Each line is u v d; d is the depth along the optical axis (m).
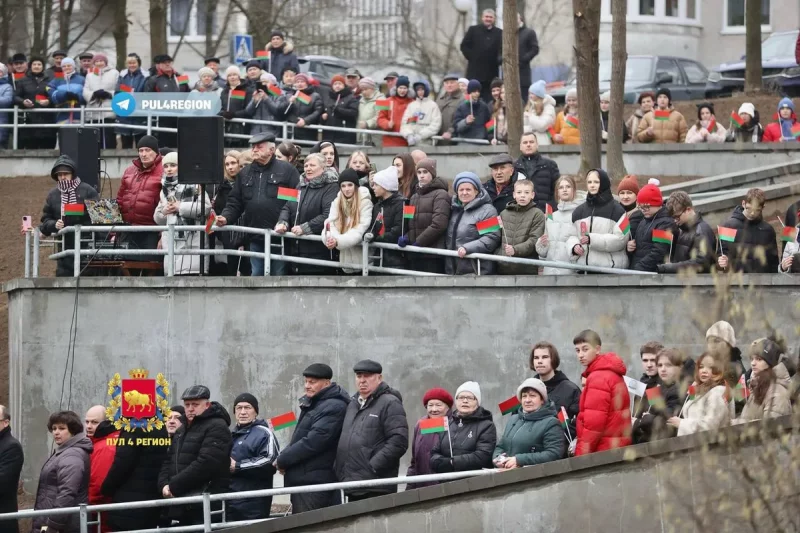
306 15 64.44
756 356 19.47
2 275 37.06
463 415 22.77
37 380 28.30
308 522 22.33
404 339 27.38
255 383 27.78
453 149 40.59
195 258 29.11
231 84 41.69
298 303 27.69
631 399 23.86
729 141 42.03
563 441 22.27
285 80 42.22
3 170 43.28
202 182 28.11
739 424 19.19
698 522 19.44
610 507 21.58
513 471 21.91
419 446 22.97
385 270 27.67
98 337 28.19
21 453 24.02
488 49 43.81
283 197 28.22
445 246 27.73
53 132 44.19
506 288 27.08
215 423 23.25
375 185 27.81
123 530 23.83
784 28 71.25
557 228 27.47
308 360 27.62
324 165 28.66
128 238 29.95
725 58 73.31
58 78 44.66
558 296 26.89
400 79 41.53
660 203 26.59
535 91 40.69
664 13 72.06
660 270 26.17
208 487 23.20
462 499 22.09
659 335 26.34
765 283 25.56
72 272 29.72
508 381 27.06
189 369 27.97
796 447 18.47
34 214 40.25
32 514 22.62
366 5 71.88
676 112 41.25
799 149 39.19
